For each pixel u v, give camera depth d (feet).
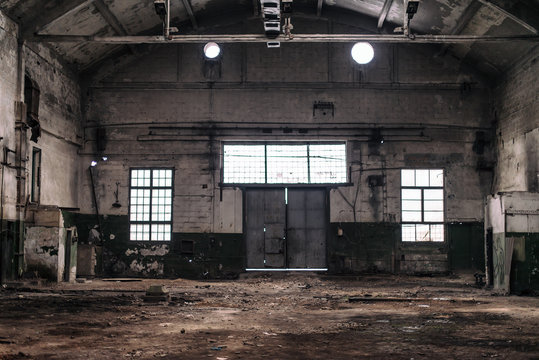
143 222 72.49
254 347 24.58
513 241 50.42
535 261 49.78
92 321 31.94
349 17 73.67
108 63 72.84
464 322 32.53
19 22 53.57
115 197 72.38
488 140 72.33
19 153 53.47
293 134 73.05
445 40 51.55
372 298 44.68
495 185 71.05
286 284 62.75
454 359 22.36
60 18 54.60
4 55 51.26
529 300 45.37
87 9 58.18
